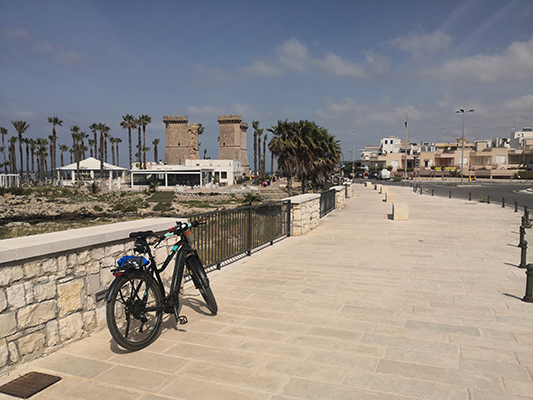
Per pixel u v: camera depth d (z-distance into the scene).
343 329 4.62
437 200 29.16
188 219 6.27
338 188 22.39
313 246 10.48
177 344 4.19
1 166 112.88
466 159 96.06
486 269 7.86
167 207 51.97
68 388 3.30
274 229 11.05
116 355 3.90
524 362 3.75
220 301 5.70
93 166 83.31
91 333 4.33
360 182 74.38
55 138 86.25
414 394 3.19
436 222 15.93
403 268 7.95
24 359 3.65
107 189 67.31
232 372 3.58
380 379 3.44
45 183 85.25
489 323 4.81
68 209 48.19
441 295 6.04
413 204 25.45
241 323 4.81
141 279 4.14
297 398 3.15
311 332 4.53
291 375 3.52
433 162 98.00
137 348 3.99
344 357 3.88
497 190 47.19
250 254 9.28
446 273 7.51
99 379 3.45
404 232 13.14
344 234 12.69
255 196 55.03
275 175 95.50
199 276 4.97
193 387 3.32
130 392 3.24
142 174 73.25
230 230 8.20
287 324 4.79
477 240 11.52
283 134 37.41
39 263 3.77
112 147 113.50
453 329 4.62
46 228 37.97
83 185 73.25
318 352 4.00
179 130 106.88
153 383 3.39
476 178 91.44
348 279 7.04
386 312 5.24
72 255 4.10
